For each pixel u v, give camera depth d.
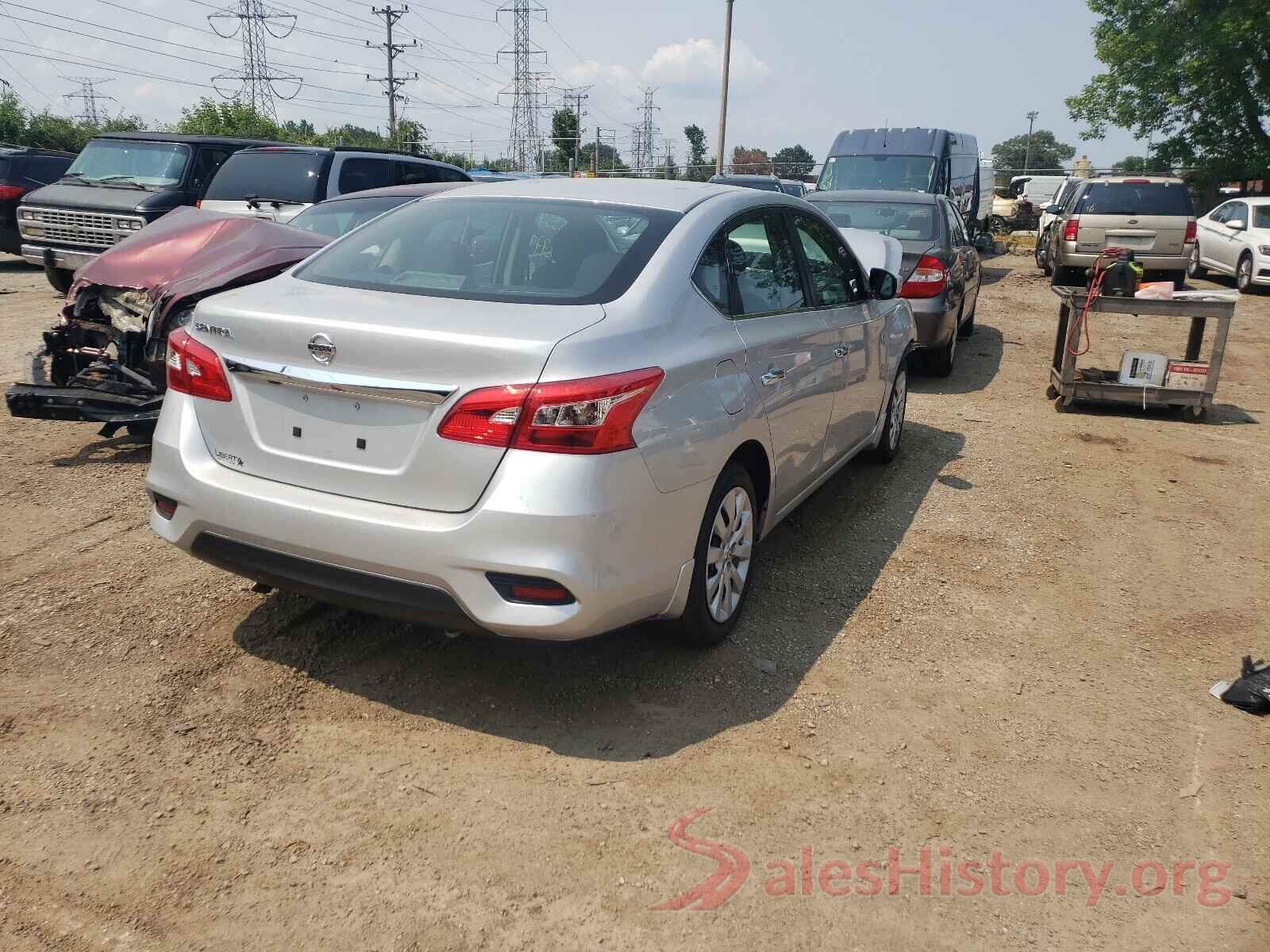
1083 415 8.11
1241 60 27.50
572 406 2.88
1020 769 3.20
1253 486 6.30
